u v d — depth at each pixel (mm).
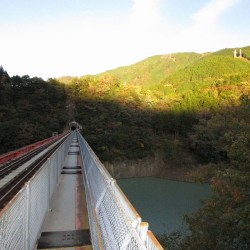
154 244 2072
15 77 109000
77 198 9094
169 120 104688
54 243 5645
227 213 12461
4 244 3035
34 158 14836
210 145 80250
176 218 34531
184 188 56312
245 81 126312
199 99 111500
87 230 6371
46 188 7152
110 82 128500
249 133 14422
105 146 86875
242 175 13852
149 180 69250
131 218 2525
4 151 75188
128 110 109250
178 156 86062
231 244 12250
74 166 15648
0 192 7578
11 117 88438
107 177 4270
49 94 112375
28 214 4473
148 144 91250
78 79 130500
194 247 13789
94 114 106750
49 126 91250
